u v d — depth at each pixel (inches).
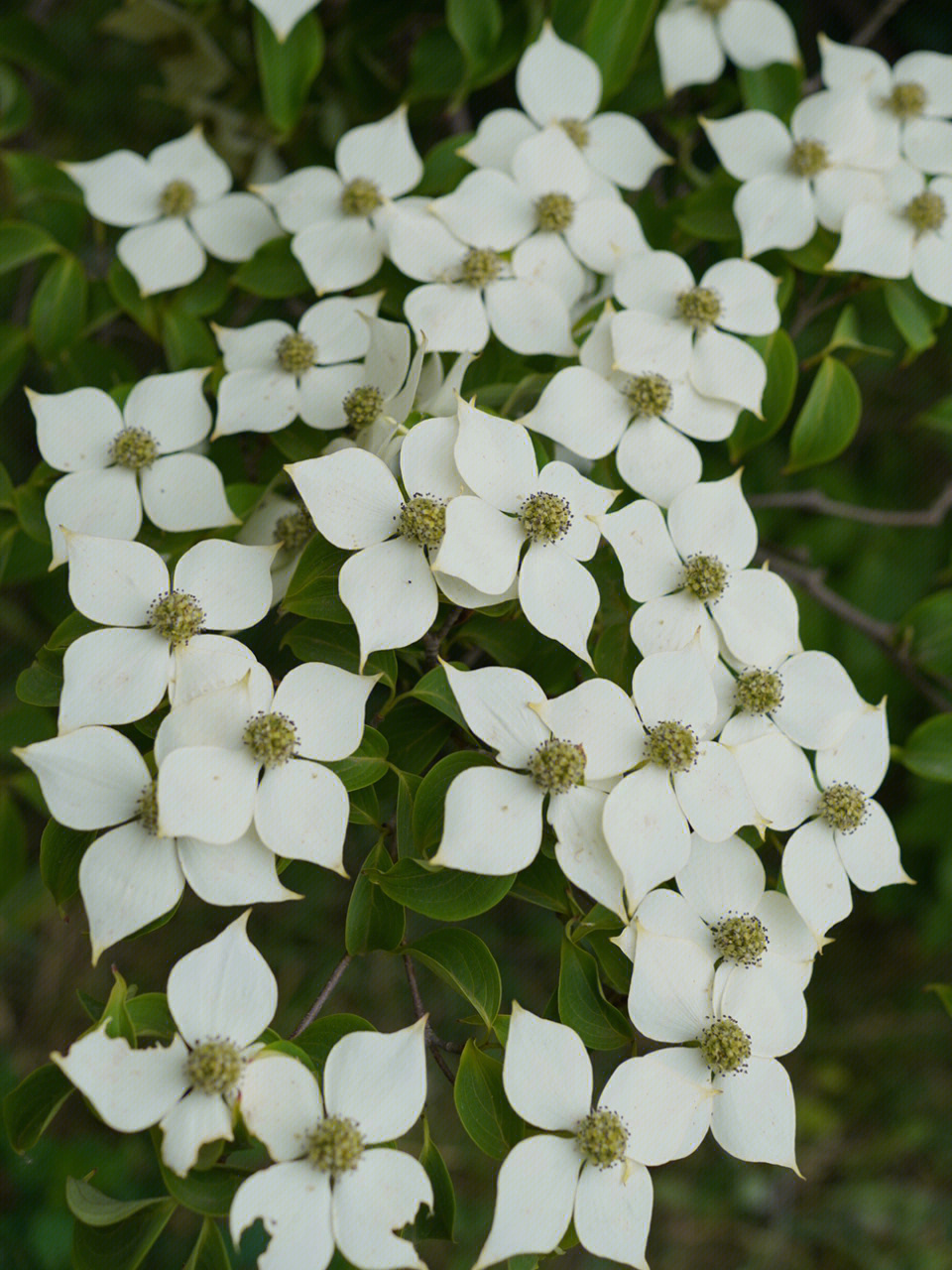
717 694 34.6
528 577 33.9
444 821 32.8
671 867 33.2
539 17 40.9
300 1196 31.7
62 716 33.0
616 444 36.1
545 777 33.0
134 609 33.7
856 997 64.3
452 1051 33.7
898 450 57.4
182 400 36.5
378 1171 32.0
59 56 44.3
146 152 56.4
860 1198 61.8
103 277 43.8
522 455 34.3
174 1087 31.8
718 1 40.9
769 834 35.5
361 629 33.4
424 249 37.5
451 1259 52.4
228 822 32.4
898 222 39.0
